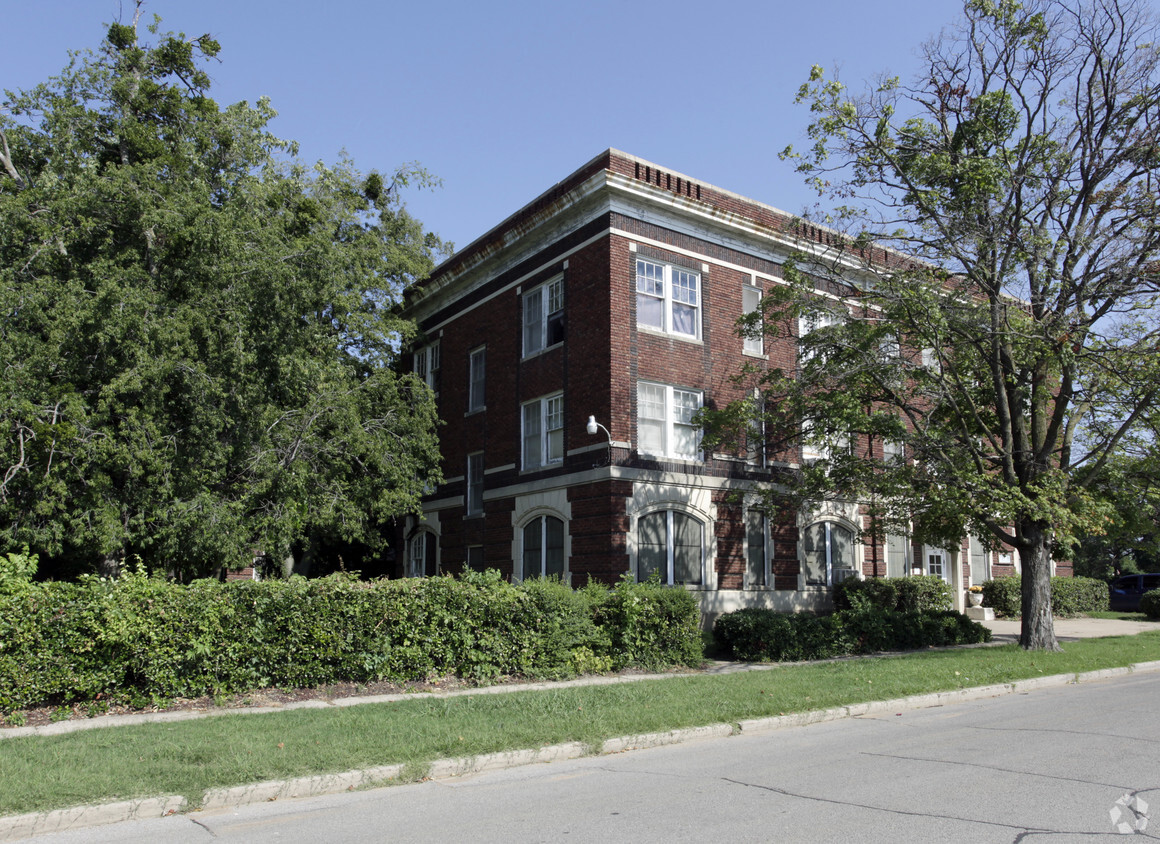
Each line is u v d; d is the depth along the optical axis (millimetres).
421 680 12906
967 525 19312
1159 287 16188
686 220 21422
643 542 19516
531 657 13852
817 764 8133
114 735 8844
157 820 6555
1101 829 5777
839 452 17406
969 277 17266
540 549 21438
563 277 21516
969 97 17250
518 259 23453
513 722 9531
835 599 22984
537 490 21422
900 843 5531
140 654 10820
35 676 10133
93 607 10508
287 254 17453
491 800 7004
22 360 13984
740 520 21453
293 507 17641
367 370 23031
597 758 8703
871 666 14664
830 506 23672
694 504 20484
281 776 7309
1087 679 14727
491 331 24391
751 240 22656
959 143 17266
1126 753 8320
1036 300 16984
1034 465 17172
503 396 23438
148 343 14367
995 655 16109
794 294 17938
